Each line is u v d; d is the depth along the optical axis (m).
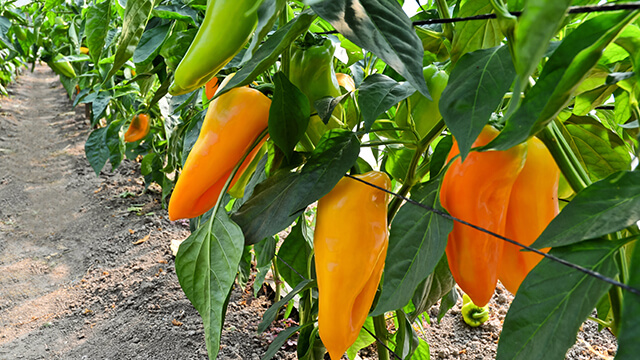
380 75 0.86
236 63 1.05
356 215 0.80
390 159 1.29
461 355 2.28
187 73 0.67
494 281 0.77
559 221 0.59
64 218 4.36
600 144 0.96
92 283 3.30
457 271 0.79
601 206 0.58
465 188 0.74
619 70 0.73
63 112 8.07
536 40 0.35
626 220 0.55
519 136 0.55
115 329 2.76
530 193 0.76
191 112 2.44
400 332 1.21
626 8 0.47
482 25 0.81
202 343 2.52
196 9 1.29
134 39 0.92
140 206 4.41
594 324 2.40
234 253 0.84
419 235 0.75
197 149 0.87
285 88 0.83
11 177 5.32
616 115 0.86
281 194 0.86
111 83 2.99
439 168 0.94
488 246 0.75
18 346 2.73
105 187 4.89
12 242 3.99
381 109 0.80
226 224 0.87
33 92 9.89
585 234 0.57
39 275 3.50
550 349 0.55
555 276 0.58
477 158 0.73
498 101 0.58
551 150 0.72
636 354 0.45
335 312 0.79
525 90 0.68
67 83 3.69
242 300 2.82
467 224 0.69
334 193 0.82
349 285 0.79
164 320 2.75
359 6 0.63
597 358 2.14
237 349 2.40
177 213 0.90
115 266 3.46
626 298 0.47
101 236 3.95
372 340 1.66
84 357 2.56
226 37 0.64
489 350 2.30
